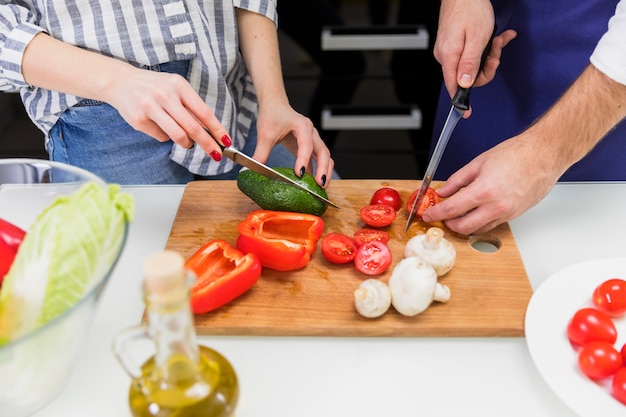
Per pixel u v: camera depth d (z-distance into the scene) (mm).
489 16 1116
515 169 874
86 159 1165
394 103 2104
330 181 1030
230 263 840
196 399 543
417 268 750
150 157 1178
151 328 503
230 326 761
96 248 582
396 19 1944
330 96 2100
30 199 842
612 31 873
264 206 920
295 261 821
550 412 670
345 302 794
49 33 1024
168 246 894
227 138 903
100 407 678
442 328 754
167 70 1106
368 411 673
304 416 668
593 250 903
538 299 769
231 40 1146
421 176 2232
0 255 626
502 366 727
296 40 1987
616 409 638
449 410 673
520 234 936
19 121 1984
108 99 922
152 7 1022
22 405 627
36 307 562
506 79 1285
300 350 751
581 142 915
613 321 750
